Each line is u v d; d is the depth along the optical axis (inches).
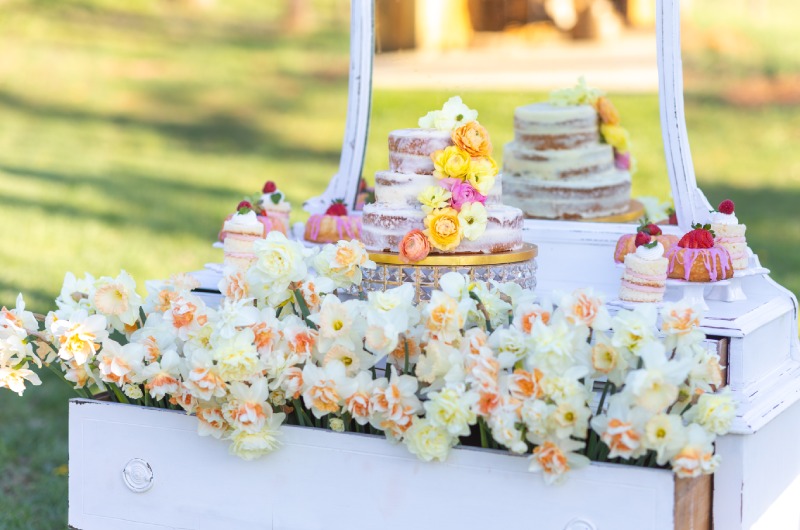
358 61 96.2
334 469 70.9
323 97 392.2
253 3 429.7
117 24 444.8
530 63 95.6
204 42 434.3
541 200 94.0
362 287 77.9
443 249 74.2
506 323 72.9
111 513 77.4
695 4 272.1
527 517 66.4
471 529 67.8
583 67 94.4
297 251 74.2
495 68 96.8
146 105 386.3
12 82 399.9
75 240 240.5
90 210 269.7
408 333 71.3
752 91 291.0
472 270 74.7
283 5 424.2
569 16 94.5
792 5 299.4
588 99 94.2
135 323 78.2
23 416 147.3
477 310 72.1
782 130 293.7
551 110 93.0
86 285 79.1
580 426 63.5
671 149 85.4
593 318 65.6
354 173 97.7
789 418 79.2
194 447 74.5
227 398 71.6
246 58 417.7
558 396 63.2
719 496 70.9
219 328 70.3
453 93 96.8
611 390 68.2
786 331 81.4
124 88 399.5
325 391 68.6
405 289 70.6
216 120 372.5
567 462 64.1
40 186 292.2
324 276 75.4
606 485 64.4
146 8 451.8
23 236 243.3
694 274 76.0
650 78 91.2
